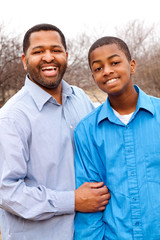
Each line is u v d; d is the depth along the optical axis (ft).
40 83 7.18
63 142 7.00
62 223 6.68
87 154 6.95
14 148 6.31
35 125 6.68
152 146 6.28
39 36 7.09
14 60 36.88
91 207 6.46
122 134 6.56
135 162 6.32
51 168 6.73
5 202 6.32
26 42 7.29
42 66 7.09
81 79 42.68
